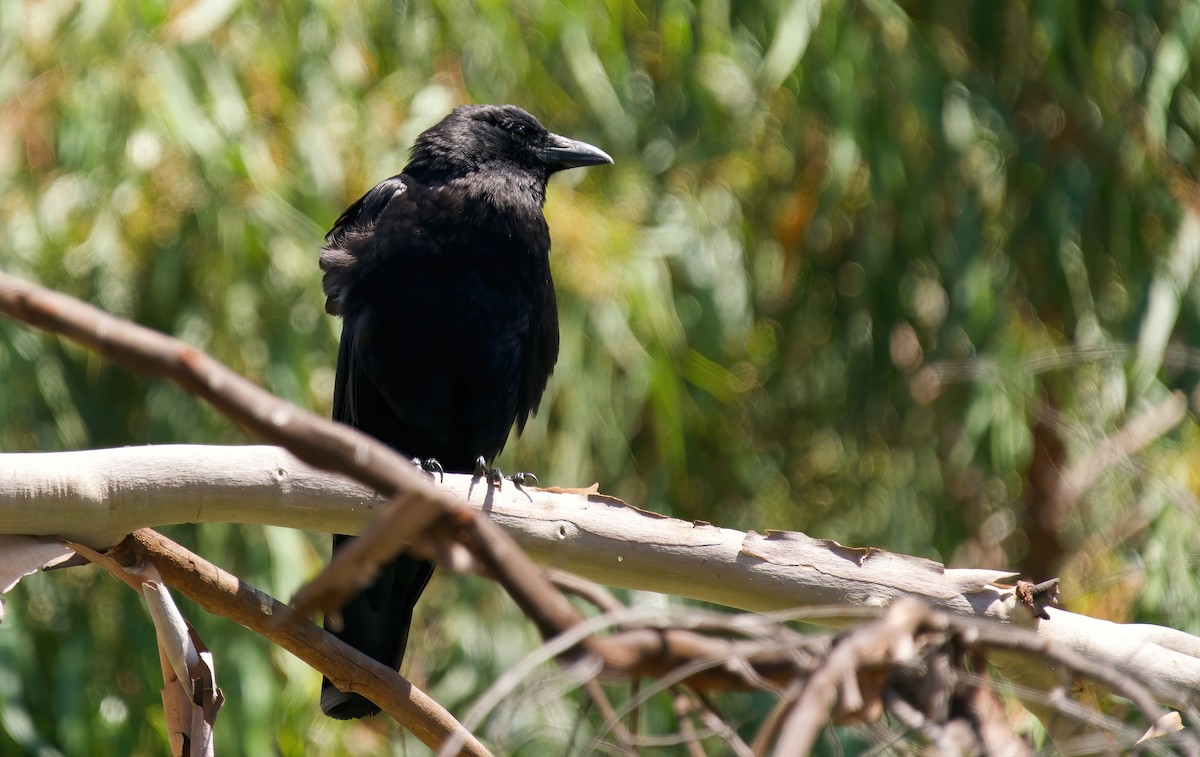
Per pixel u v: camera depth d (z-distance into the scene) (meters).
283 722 9.60
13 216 9.70
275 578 9.82
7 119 9.66
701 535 5.45
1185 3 11.52
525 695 2.86
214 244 9.91
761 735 2.60
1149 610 9.38
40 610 10.20
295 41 10.37
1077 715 3.11
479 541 2.29
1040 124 12.59
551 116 11.78
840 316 13.51
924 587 5.32
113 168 9.73
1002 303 11.89
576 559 5.46
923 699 2.79
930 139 11.99
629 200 11.62
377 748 10.21
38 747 9.11
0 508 4.92
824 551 5.44
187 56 9.95
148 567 5.22
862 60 11.67
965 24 12.82
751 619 2.83
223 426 10.40
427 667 10.82
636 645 2.65
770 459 13.64
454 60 10.74
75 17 9.98
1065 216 11.91
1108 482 9.90
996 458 11.38
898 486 13.38
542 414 11.08
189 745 5.21
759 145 12.70
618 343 10.81
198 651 5.30
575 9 11.10
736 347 12.98
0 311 2.00
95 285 10.05
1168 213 11.78
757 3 12.05
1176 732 3.18
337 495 5.31
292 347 10.05
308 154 10.05
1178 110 11.94
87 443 10.52
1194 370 11.05
